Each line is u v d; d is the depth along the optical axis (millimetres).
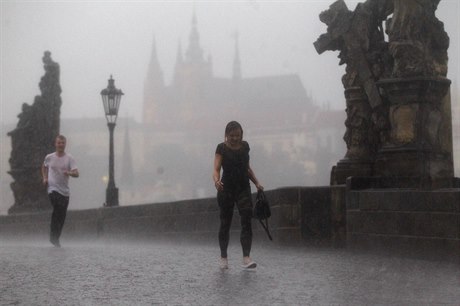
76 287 11445
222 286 11453
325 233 19609
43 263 15773
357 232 17625
